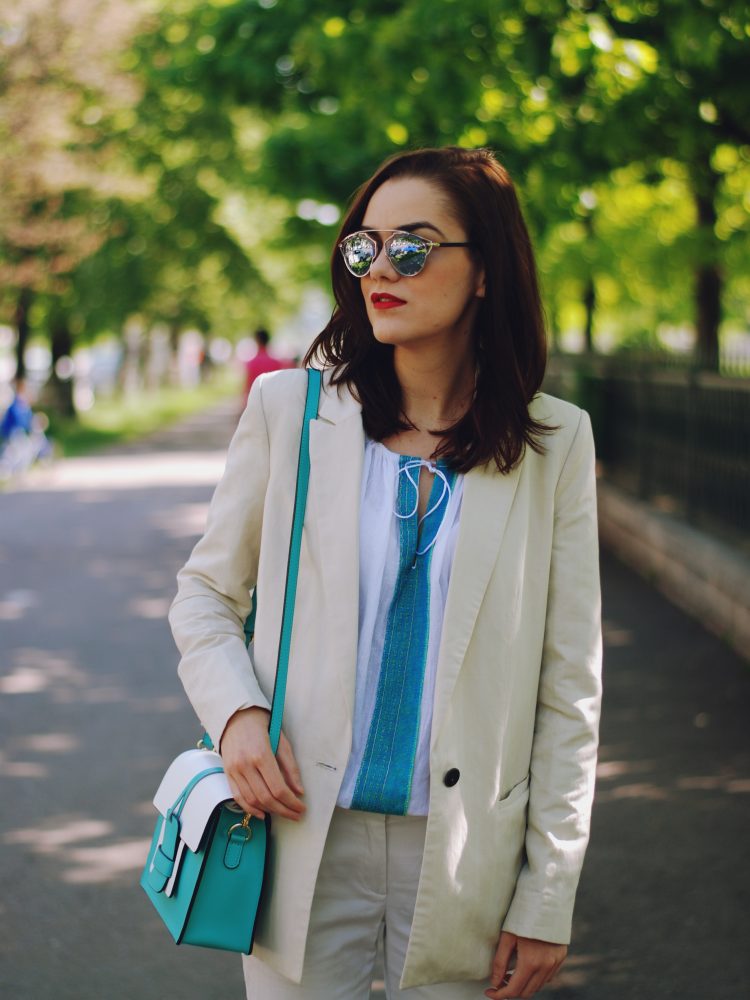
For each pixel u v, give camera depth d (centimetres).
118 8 2303
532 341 207
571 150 1041
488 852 200
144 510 1588
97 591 1032
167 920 197
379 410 204
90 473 2083
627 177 1209
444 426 205
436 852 194
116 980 378
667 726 625
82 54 2325
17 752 598
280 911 198
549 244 1563
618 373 1223
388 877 201
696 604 880
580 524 207
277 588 200
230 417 3862
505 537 200
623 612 895
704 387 942
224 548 208
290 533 202
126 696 701
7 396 3350
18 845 481
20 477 1998
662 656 768
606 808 512
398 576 198
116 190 2561
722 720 634
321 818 195
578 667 205
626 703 667
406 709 197
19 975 380
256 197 1830
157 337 5344
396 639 198
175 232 3130
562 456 206
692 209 1588
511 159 1050
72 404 3203
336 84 1099
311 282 2842
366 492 201
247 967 209
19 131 2331
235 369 8500
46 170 2364
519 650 202
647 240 1691
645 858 460
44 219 2492
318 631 198
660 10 883
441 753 194
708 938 397
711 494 932
